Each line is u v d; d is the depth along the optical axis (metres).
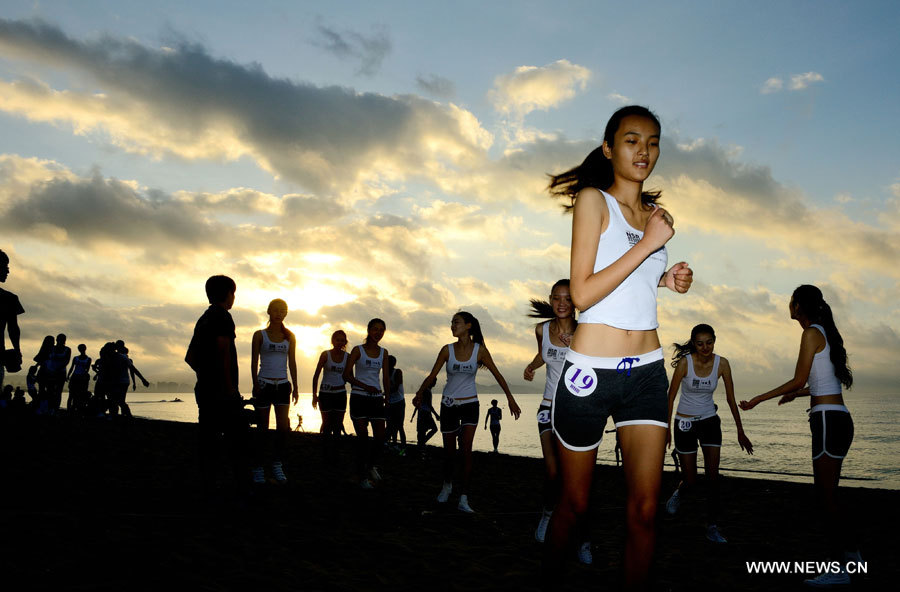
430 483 9.36
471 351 7.23
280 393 7.92
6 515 4.77
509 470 12.48
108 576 3.50
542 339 5.80
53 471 7.27
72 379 15.75
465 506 6.82
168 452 10.13
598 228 2.42
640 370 2.42
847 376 4.61
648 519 2.36
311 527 5.32
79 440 10.73
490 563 4.49
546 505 5.36
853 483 17.91
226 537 4.66
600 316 2.45
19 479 6.57
